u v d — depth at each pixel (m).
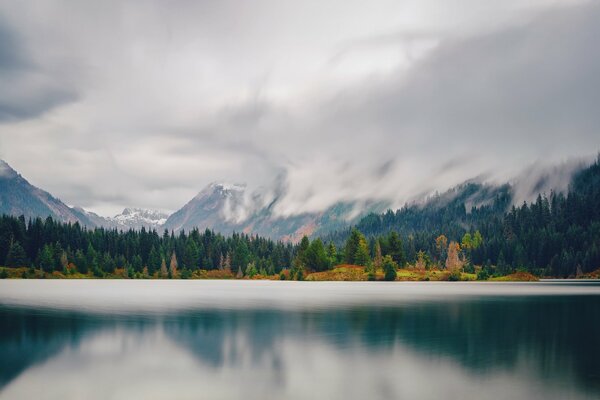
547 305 84.94
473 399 29.55
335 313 72.38
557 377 33.97
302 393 30.86
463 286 172.62
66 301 93.75
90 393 30.97
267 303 90.69
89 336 50.44
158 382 33.22
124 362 38.88
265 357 40.66
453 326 58.03
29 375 35.00
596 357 40.31
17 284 173.50
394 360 39.44
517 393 30.55
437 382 32.94
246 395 30.52
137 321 62.44
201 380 33.75
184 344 46.12
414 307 81.81
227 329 55.66
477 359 39.69
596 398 29.55
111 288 148.75
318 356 40.88
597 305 85.38
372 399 29.70
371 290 142.38
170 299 100.88
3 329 55.03
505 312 73.38
